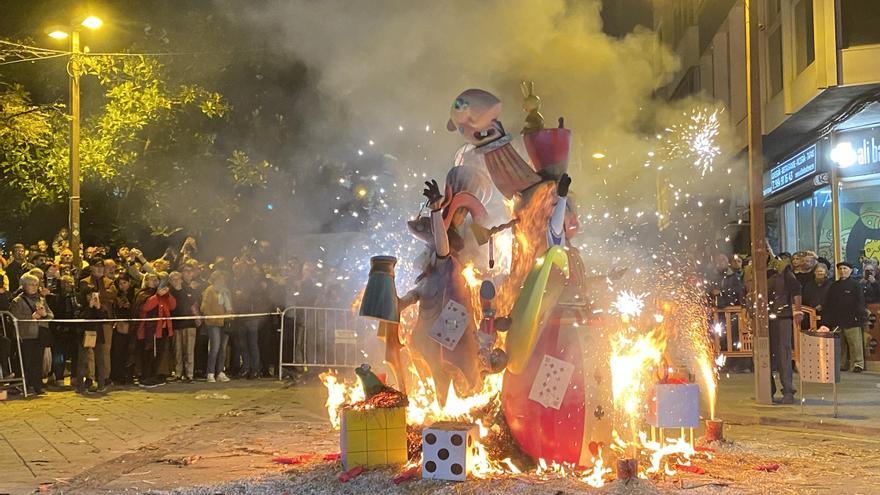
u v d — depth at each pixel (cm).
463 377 708
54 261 1541
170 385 1472
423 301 722
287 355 1579
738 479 693
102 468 773
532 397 679
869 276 1688
